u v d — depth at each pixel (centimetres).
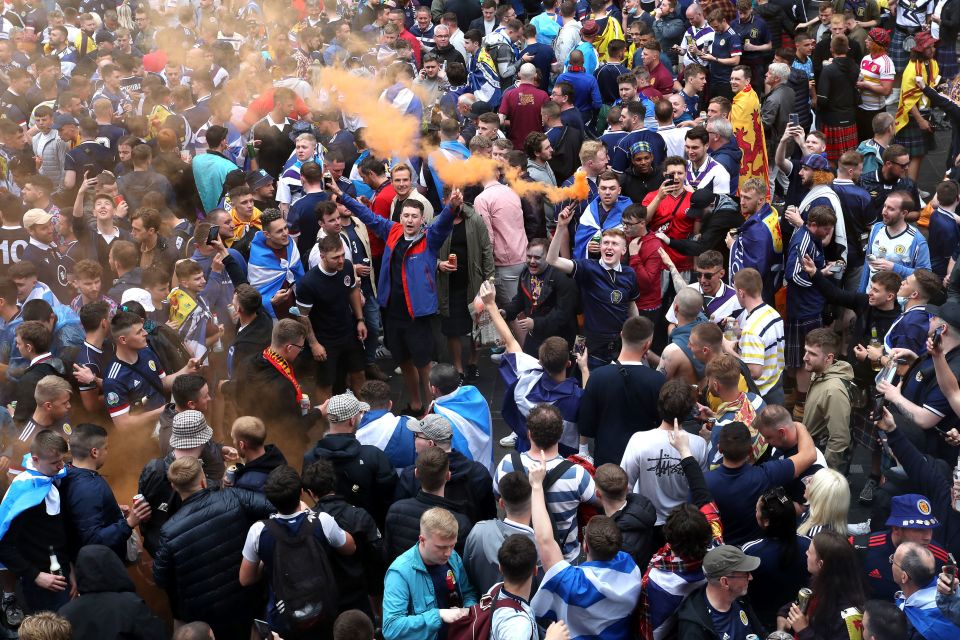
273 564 608
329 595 605
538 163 1173
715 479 645
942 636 538
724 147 1131
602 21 1728
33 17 1933
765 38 1642
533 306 973
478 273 1061
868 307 907
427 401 1069
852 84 1434
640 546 613
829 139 1459
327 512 633
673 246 1043
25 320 841
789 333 980
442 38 1694
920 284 815
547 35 1752
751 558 536
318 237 1075
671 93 1515
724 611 544
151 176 1184
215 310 966
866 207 1059
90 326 820
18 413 775
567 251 1075
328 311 964
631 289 944
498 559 553
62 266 1031
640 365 748
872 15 1734
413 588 587
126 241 984
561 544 647
